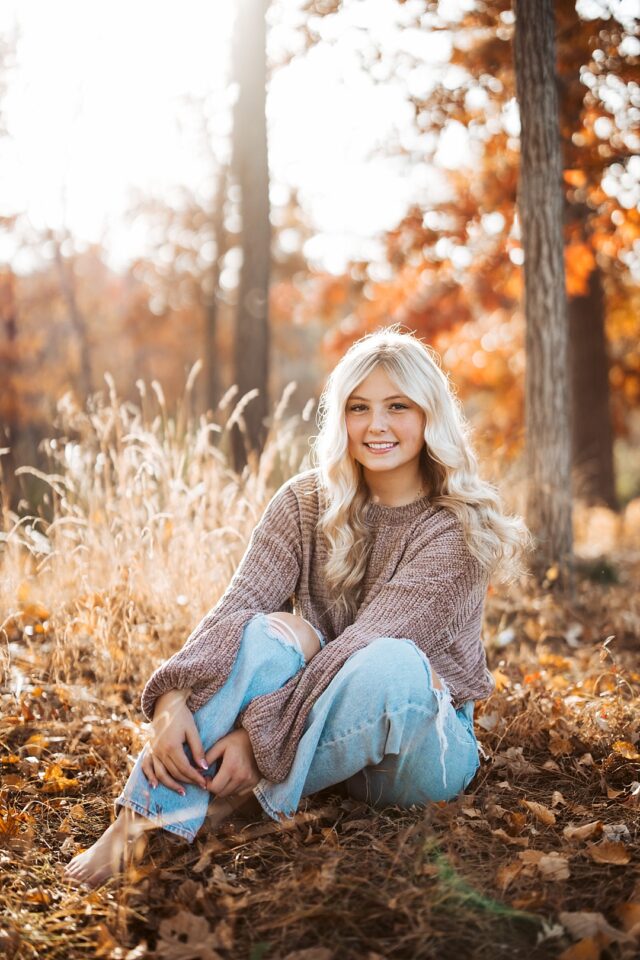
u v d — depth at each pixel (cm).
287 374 2745
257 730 205
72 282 1405
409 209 870
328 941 171
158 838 205
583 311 1057
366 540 239
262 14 726
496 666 369
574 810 227
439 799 224
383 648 209
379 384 230
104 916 184
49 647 347
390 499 241
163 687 208
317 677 212
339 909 179
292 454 441
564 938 170
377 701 206
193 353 2106
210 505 401
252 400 744
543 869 192
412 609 222
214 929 176
